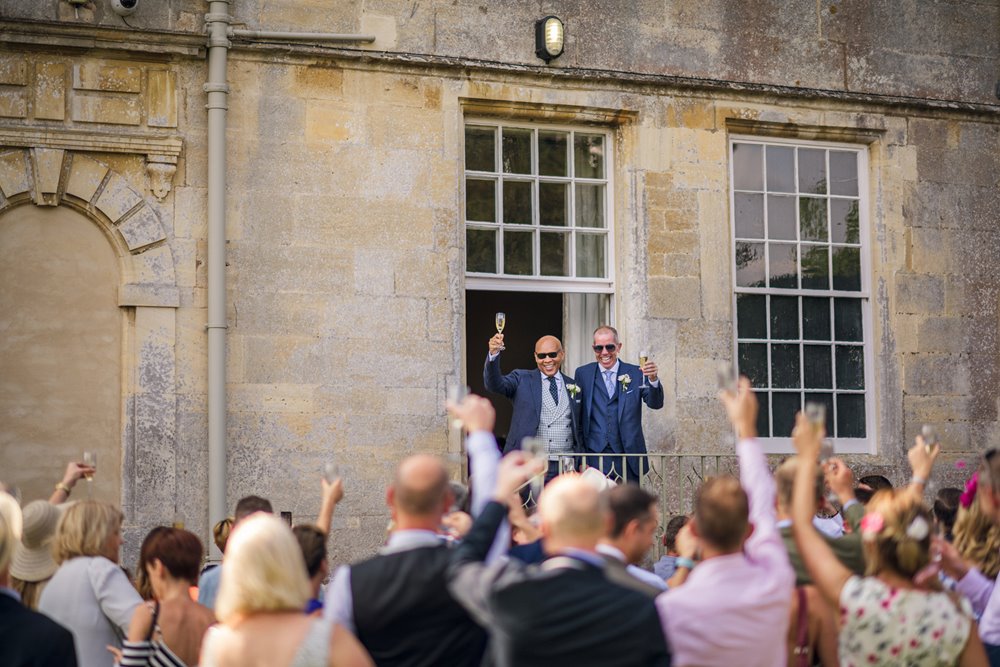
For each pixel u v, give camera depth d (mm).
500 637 3629
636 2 10234
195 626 4809
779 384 10609
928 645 4188
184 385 8844
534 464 3910
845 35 10859
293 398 9062
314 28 9297
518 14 9883
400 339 9359
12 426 8516
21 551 5258
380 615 3945
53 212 8711
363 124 9398
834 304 10844
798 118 10656
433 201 9539
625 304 10141
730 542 3969
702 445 10125
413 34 9562
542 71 9836
